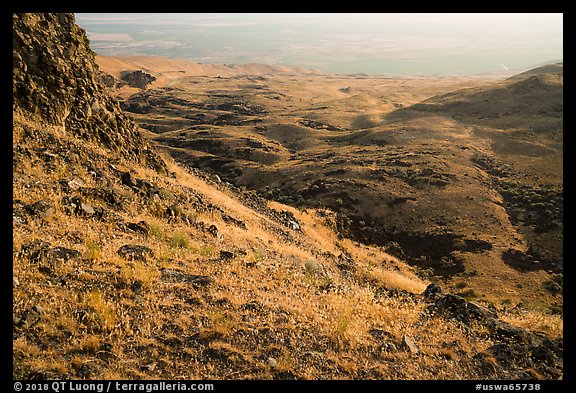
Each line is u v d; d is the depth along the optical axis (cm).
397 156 10938
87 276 1004
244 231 2339
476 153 11375
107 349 802
